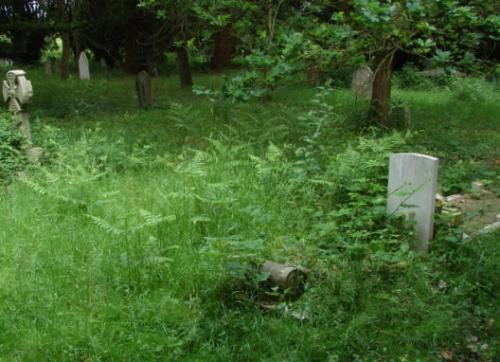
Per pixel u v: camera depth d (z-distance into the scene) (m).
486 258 5.40
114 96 17.19
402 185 5.93
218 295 4.73
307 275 5.00
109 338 4.12
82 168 7.49
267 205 6.69
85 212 6.61
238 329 4.33
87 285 4.83
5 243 5.66
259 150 9.52
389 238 5.61
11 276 4.96
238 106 14.34
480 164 9.51
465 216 6.49
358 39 8.56
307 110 14.37
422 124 12.78
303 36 8.95
